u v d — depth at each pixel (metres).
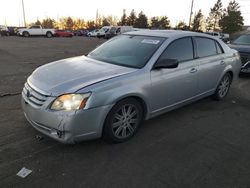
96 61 4.28
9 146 3.55
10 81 7.18
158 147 3.76
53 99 3.24
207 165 3.39
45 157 3.36
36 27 37.19
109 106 3.42
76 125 3.23
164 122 4.61
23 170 3.08
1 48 16.84
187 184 3.00
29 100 3.51
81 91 3.24
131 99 3.72
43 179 2.95
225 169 3.32
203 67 4.98
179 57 4.49
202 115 5.05
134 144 3.80
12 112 4.73
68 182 2.93
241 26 60.28
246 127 4.61
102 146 3.68
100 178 3.02
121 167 3.24
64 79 3.49
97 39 35.94
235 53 6.14
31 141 3.71
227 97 6.29
